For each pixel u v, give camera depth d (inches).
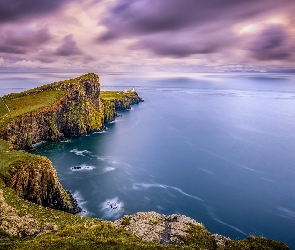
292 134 7824.8
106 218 3085.6
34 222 1644.9
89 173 4473.4
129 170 4702.3
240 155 5767.7
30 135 5797.2
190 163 5191.9
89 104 7780.5
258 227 3075.8
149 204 3501.5
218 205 3553.2
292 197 3823.8
